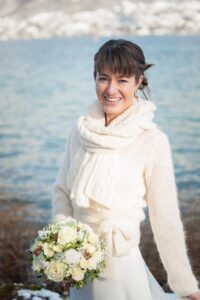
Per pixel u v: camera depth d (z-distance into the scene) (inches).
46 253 97.9
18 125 1024.2
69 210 111.5
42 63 2578.7
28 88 1600.6
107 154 103.5
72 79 1803.6
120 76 103.3
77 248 98.0
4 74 2031.3
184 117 1034.1
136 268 105.9
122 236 102.9
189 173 612.4
